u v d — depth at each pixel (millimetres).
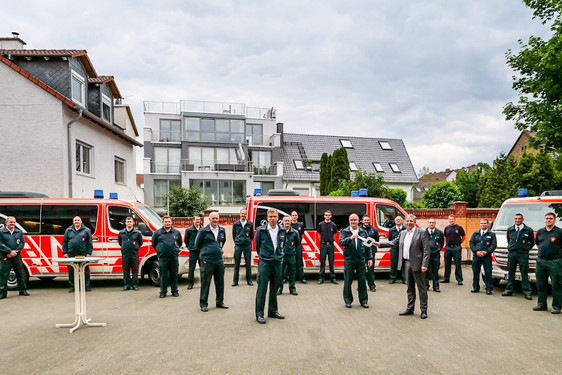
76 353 5074
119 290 9867
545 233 7410
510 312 7340
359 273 7820
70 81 16047
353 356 4906
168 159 33188
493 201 32375
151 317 6984
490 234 9203
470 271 13336
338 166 29641
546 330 6109
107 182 18812
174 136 33875
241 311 7469
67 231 9586
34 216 10352
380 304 8070
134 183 22797
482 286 10367
